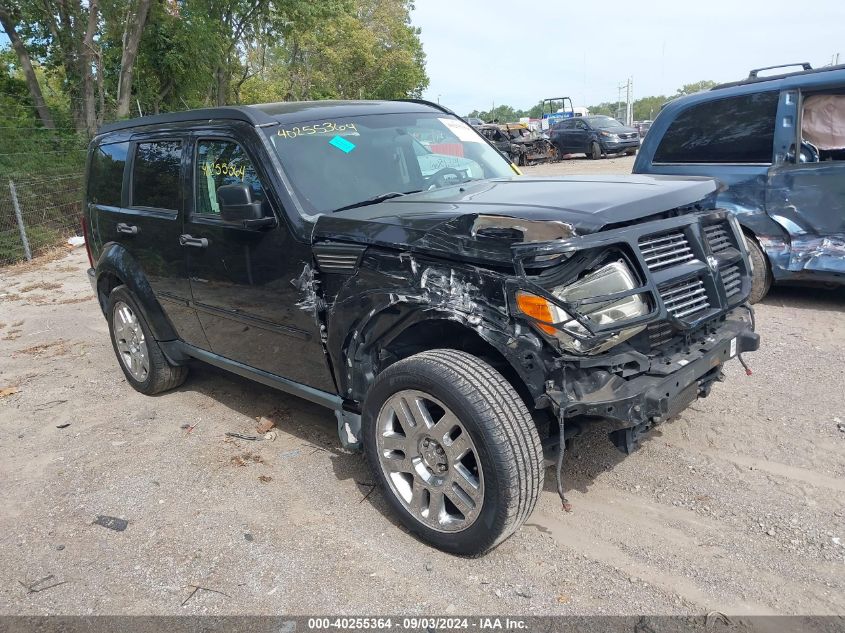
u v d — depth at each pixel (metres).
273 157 3.79
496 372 2.89
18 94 21.75
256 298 3.91
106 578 3.18
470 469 3.04
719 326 3.38
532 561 3.07
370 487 3.80
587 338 2.65
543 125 38.84
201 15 23.66
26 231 12.98
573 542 3.19
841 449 3.82
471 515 2.94
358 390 3.48
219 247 4.09
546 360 2.72
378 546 3.26
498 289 2.75
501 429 2.76
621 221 2.85
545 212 2.87
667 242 3.08
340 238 3.33
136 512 3.73
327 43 40.31
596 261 2.78
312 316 3.56
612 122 25.77
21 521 3.73
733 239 3.50
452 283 2.90
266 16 26.22
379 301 3.14
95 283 5.61
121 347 5.54
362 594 2.93
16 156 14.89
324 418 4.74
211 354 4.68
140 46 22.97
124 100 20.33
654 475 3.69
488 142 5.06
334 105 4.46
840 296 6.66
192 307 4.54
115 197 5.25
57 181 14.53
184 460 4.29
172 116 4.77
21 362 6.62
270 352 4.02
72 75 21.02
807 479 3.56
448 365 2.91
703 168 6.64
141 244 4.85
